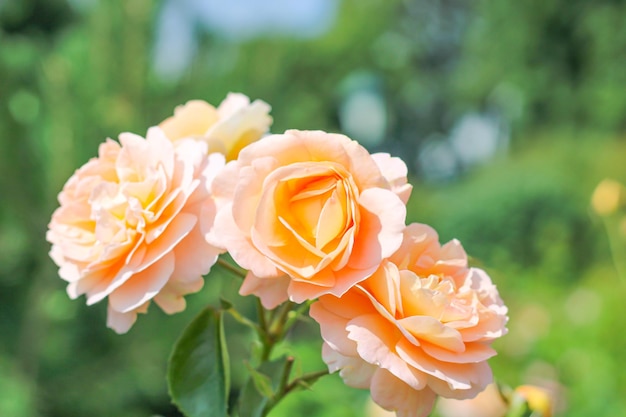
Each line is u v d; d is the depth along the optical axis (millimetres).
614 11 12734
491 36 14672
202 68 4664
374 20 12859
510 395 1136
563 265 5012
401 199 824
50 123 4215
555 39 13695
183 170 908
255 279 815
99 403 4375
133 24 4199
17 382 3914
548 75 13672
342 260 770
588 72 13211
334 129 16234
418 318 747
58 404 4391
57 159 4172
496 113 16781
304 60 9828
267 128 1079
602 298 3521
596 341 3127
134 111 4250
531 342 3146
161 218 889
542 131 13656
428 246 845
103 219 895
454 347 769
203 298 4188
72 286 930
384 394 767
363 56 12492
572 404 2689
